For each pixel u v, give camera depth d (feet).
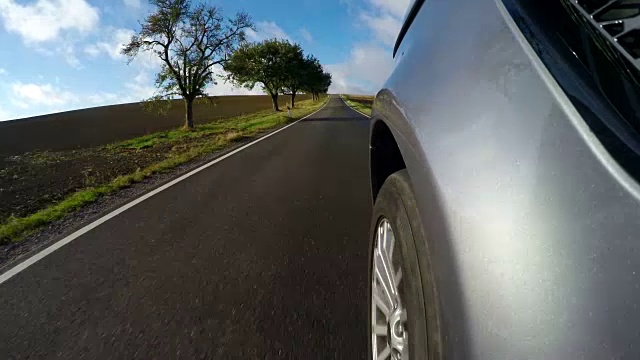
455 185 2.76
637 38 1.99
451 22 3.71
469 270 2.45
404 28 5.36
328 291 9.41
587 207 2.00
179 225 15.64
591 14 2.22
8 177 45.50
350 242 12.82
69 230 15.96
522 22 2.72
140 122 160.15
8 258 13.35
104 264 11.82
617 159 1.95
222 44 116.47
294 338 7.54
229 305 8.90
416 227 3.64
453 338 2.49
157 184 25.31
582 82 2.24
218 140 60.54
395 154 5.60
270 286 9.77
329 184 22.90
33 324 8.51
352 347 7.22
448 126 3.06
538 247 2.15
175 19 107.04
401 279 4.25
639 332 1.75
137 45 110.01
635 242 1.81
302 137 55.67
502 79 2.69
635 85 2.01
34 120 179.52
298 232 14.02
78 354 7.36
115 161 56.03
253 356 7.03
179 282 10.25
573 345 1.92
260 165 31.50
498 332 2.20
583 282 1.95
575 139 2.14
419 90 3.74
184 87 117.50
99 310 8.98
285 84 210.79
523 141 2.39
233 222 15.67
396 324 4.26
